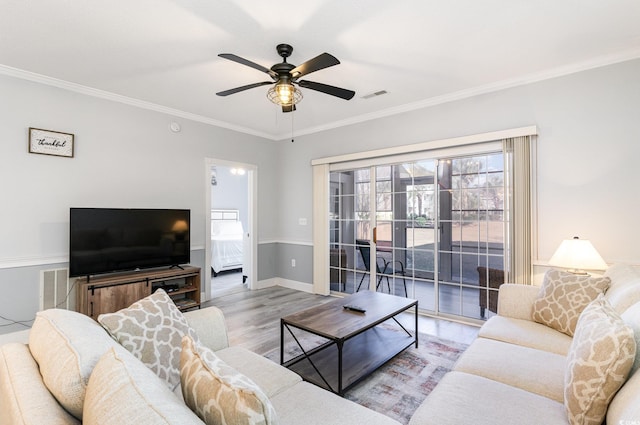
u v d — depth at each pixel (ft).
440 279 12.80
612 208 9.38
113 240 11.32
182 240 13.15
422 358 9.06
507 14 7.32
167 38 8.24
